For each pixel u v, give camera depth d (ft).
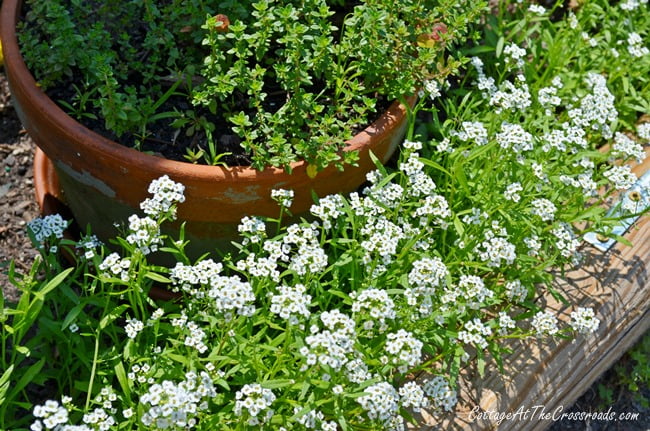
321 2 9.53
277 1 9.82
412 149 10.00
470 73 12.12
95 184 9.17
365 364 8.46
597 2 13.71
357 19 9.52
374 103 9.25
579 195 10.31
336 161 9.08
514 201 9.79
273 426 8.21
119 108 9.04
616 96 12.82
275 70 9.61
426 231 10.22
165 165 8.66
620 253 10.76
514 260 10.15
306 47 9.77
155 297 10.07
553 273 10.54
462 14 10.57
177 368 8.41
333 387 7.86
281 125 9.41
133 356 8.54
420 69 9.87
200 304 9.05
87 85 9.40
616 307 10.28
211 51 9.55
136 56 10.28
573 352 9.87
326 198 8.93
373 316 7.98
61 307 9.27
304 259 8.43
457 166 9.97
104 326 8.46
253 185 8.82
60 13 9.25
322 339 7.51
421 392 8.29
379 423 8.52
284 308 7.77
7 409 8.63
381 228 9.13
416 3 10.03
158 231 8.50
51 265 9.16
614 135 12.37
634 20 13.41
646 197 11.10
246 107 10.02
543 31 12.72
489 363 9.66
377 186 9.39
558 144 10.14
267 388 7.95
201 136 9.71
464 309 8.98
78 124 8.84
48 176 11.20
